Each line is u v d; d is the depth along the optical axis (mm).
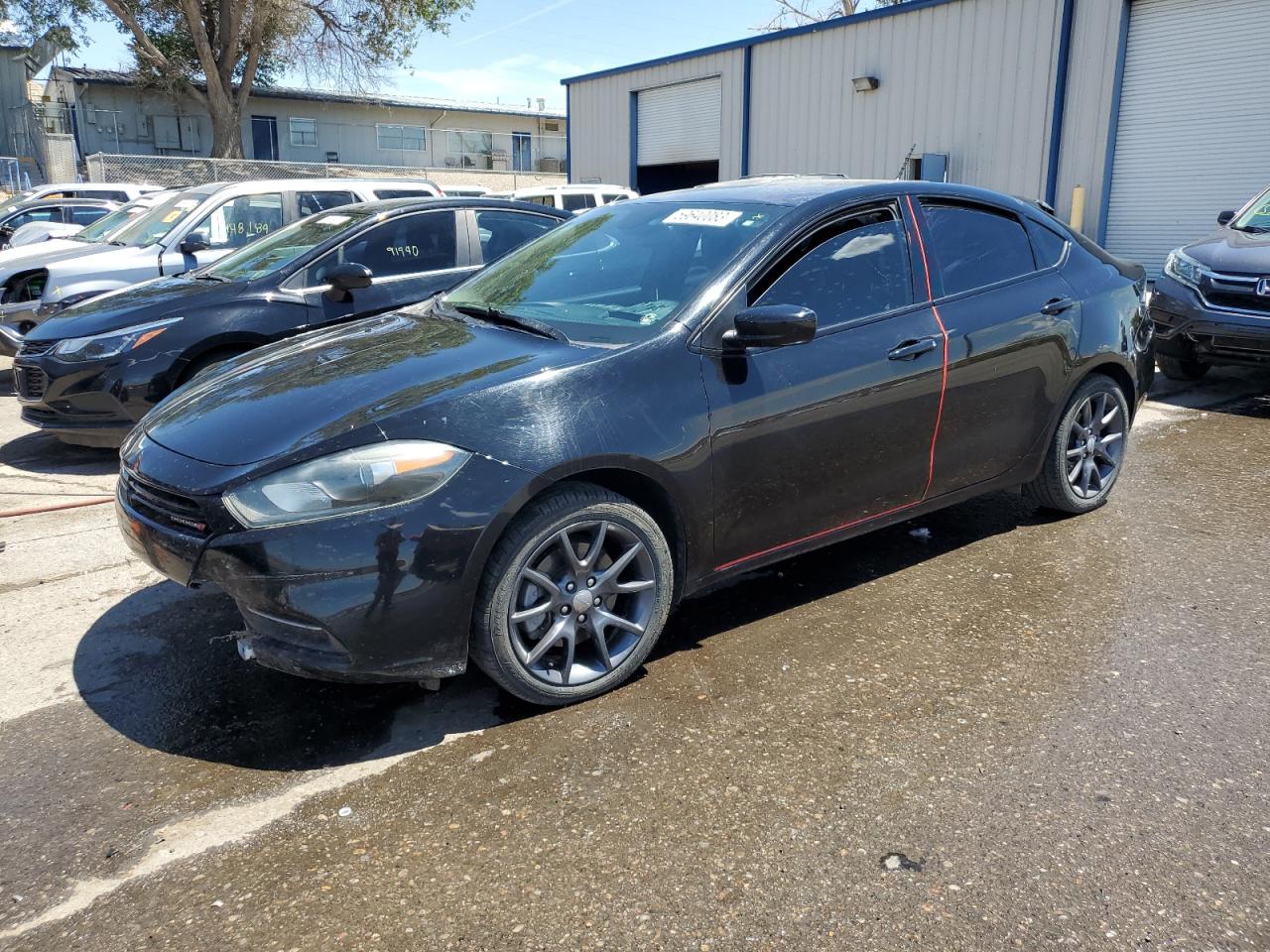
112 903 2322
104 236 9734
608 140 23094
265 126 35031
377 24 28844
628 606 3266
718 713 3088
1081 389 4543
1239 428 6652
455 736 3008
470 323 3664
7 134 37250
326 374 3262
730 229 3652
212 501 2795
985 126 15430
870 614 3789
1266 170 12477
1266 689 3150
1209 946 2092
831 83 17766
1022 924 2168
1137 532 4613
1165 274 7750
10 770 2881
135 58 29656
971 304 4020
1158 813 2539
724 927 2189
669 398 3166
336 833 2559
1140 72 13508
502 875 2381
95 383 5746
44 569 4449
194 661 3549
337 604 2734
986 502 5102
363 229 6410
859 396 3602
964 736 2922
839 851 2430
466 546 2824
